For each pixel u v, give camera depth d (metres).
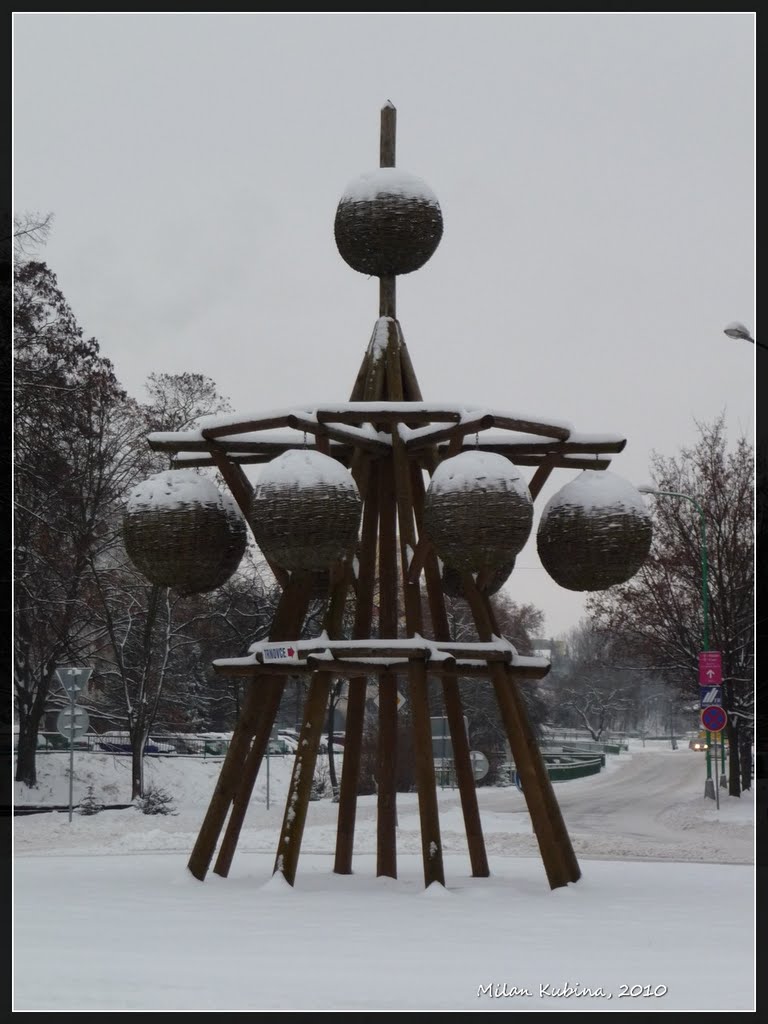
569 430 19.98
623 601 54.12
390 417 19.36
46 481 48.19
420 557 19.19
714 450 54.00
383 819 20.48
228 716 74.00
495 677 19.50
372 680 47.84
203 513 20.08
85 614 53.53
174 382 50.94
